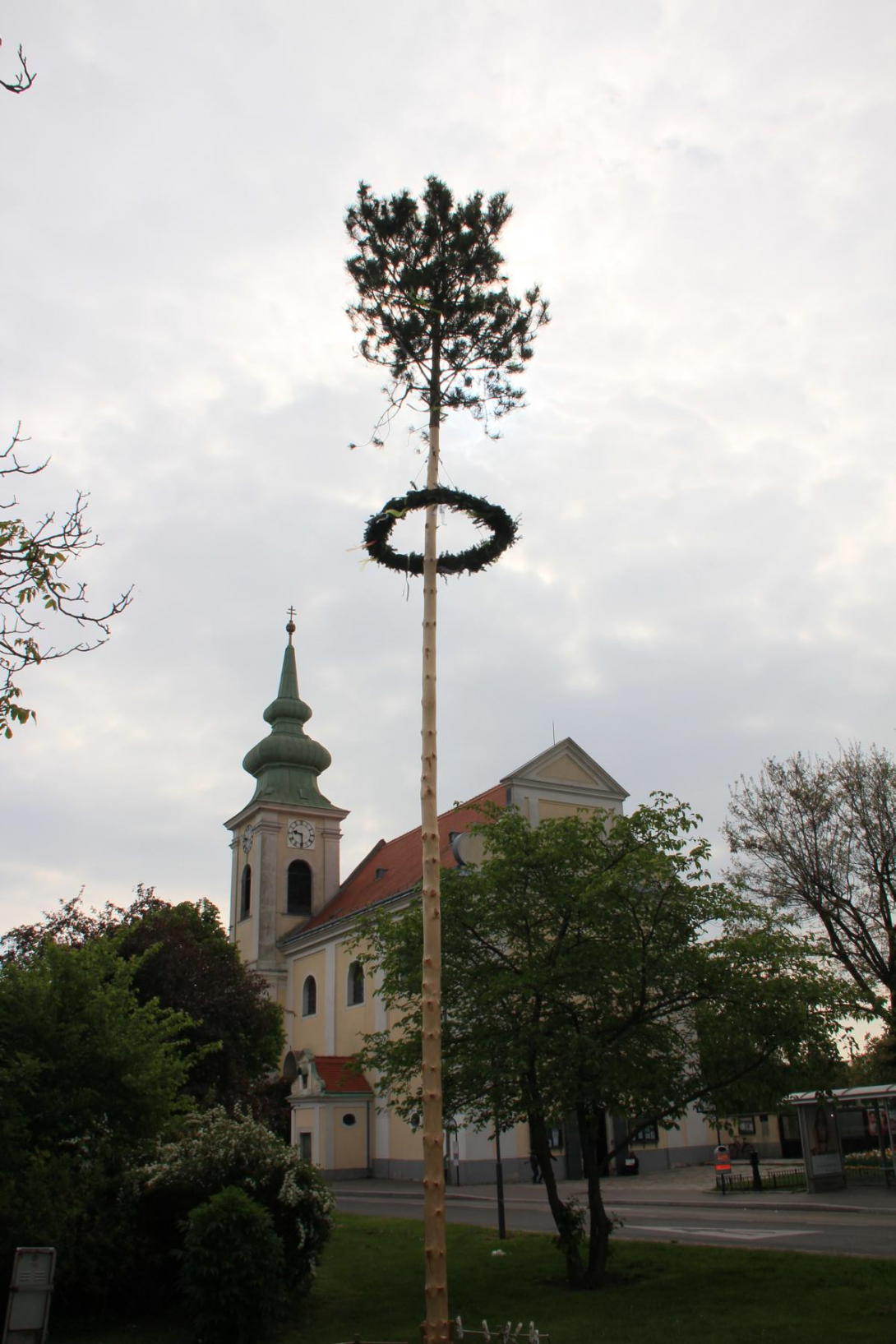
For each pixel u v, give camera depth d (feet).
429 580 47.91
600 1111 59.57
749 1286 53.57
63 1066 51.06
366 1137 160.76
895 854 124.57
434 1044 41.01
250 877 219.00
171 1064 60.95
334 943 186.60
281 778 221.05
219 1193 53.31
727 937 58.34
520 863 59.41
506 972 58.34
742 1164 147.95
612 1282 57.93
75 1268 51.85
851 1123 135.13
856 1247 64.80
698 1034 57.21
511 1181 134.72
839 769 129.90
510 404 53.21
